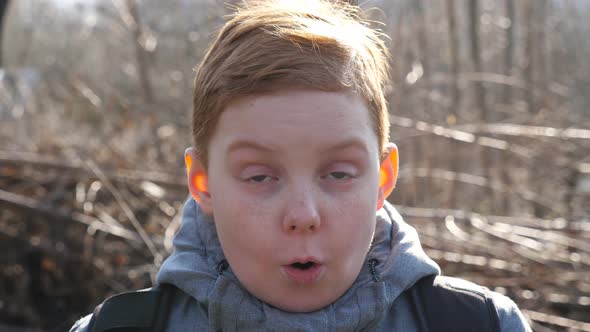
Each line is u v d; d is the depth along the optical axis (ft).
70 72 16.47
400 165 14.01
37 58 20.58
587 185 14.20
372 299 3.80
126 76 17.66
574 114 17.22
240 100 3.48
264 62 3.45
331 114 3.43
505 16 20.76
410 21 17.85
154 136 13.03
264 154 3.43
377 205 3.99
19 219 10.95
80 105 14.53
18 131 13.20
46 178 11.38
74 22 20.95
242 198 3.50
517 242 10.16
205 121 3.72
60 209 10.86
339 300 3.77
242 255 3.58
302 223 3.38
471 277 9.68
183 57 16.75
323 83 3.43
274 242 3.47
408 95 13.98
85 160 11.14
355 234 3.54
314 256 3.46
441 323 3.85
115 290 10.19
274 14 3.79
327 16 3.96
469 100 18.56
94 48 19.52
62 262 10.68
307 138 3.38
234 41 3.68
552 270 9.68
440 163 13.62
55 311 10.66
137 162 12.40
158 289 4.23
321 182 3.49
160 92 16.17
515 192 12.25
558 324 9.07
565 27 21.85
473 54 18.79
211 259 4.09
